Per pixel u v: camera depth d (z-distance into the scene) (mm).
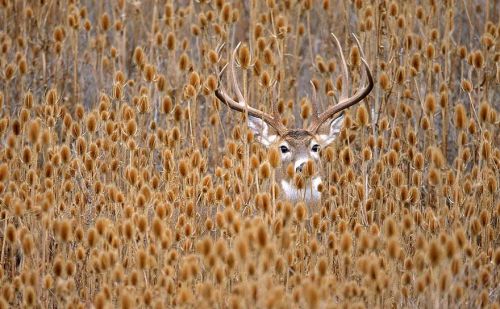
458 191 13641
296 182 13039
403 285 11891
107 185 14078
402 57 19031
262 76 14500
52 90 14367
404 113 17016
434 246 10727
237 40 22297
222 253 10758
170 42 17594
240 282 11352
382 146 15320
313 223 12578
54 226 12305
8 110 17406
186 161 13656
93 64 19719
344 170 16047
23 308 11367
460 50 16859
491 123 14336
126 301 10789
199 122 18656
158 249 11719
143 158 15234
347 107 17312
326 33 21719
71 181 13547
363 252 12109
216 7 18031
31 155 12984
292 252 11930
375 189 14492
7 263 13875
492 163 14781
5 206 12758
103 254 11500
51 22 21375
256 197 12602
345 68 17484
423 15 18844
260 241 10297
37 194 13125
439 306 11117
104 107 15289
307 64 22078
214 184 15953
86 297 12398
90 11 24359
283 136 16922
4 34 19766
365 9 18328
